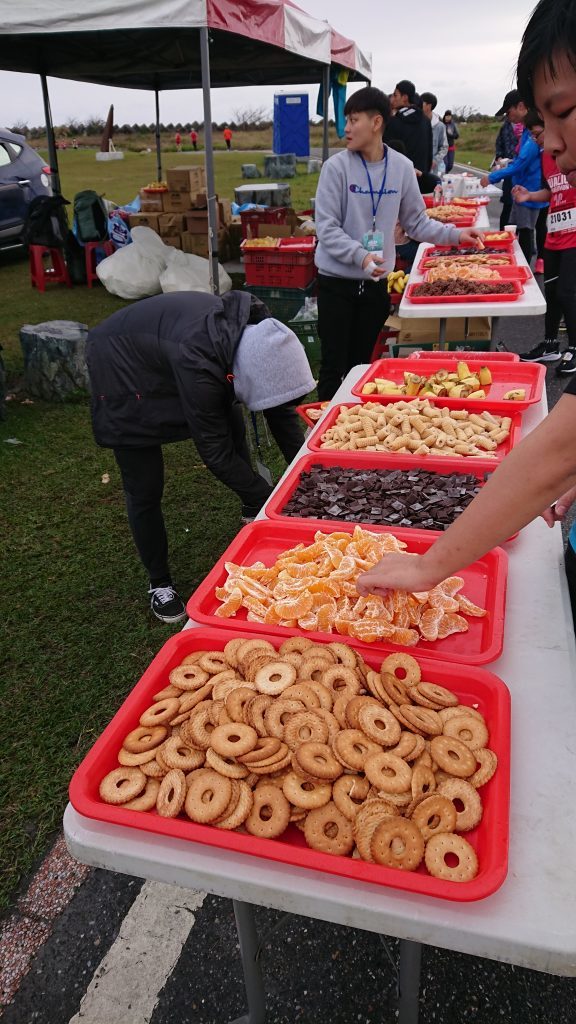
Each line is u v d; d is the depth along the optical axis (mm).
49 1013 1631
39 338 5301
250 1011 1496
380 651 1340
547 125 904
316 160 22734
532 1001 1627
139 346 2268
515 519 968
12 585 3174
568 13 791
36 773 2197
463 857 934
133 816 999
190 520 3691
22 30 4871
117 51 7453
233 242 9773
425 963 1706
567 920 865
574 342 4863
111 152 26828
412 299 3682
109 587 3137
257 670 1248
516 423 2455
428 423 2428
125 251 8172
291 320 6227
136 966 1717
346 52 8359
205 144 5781
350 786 1044
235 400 2258
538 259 7699
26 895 1879
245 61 8008
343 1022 1597
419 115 6969
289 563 1650
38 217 8383
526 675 1299
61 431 4926
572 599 1521
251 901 956
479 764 1077
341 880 927
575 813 1016
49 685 2559
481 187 8648
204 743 1120
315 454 2252
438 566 1076
